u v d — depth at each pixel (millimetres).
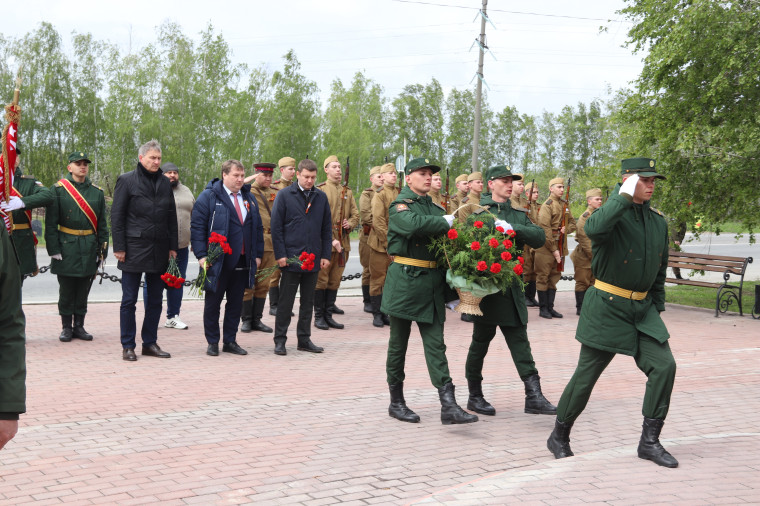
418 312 6000
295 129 53094
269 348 9297
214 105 49656
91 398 6727
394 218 6078
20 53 46500
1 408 2732
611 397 7160
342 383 7543
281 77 53031
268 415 6328
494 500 4125
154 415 6242
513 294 6352
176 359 8492
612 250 5043
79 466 4992
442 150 82312
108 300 13352
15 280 2795
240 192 8859
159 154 8258
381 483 4754
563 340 10492
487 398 7109
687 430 6062
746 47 12289
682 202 14430
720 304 13703
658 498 4176
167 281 8336
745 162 13430
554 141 90188
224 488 4625
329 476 4871
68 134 48375
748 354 9484
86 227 9211
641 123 14445
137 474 4855
